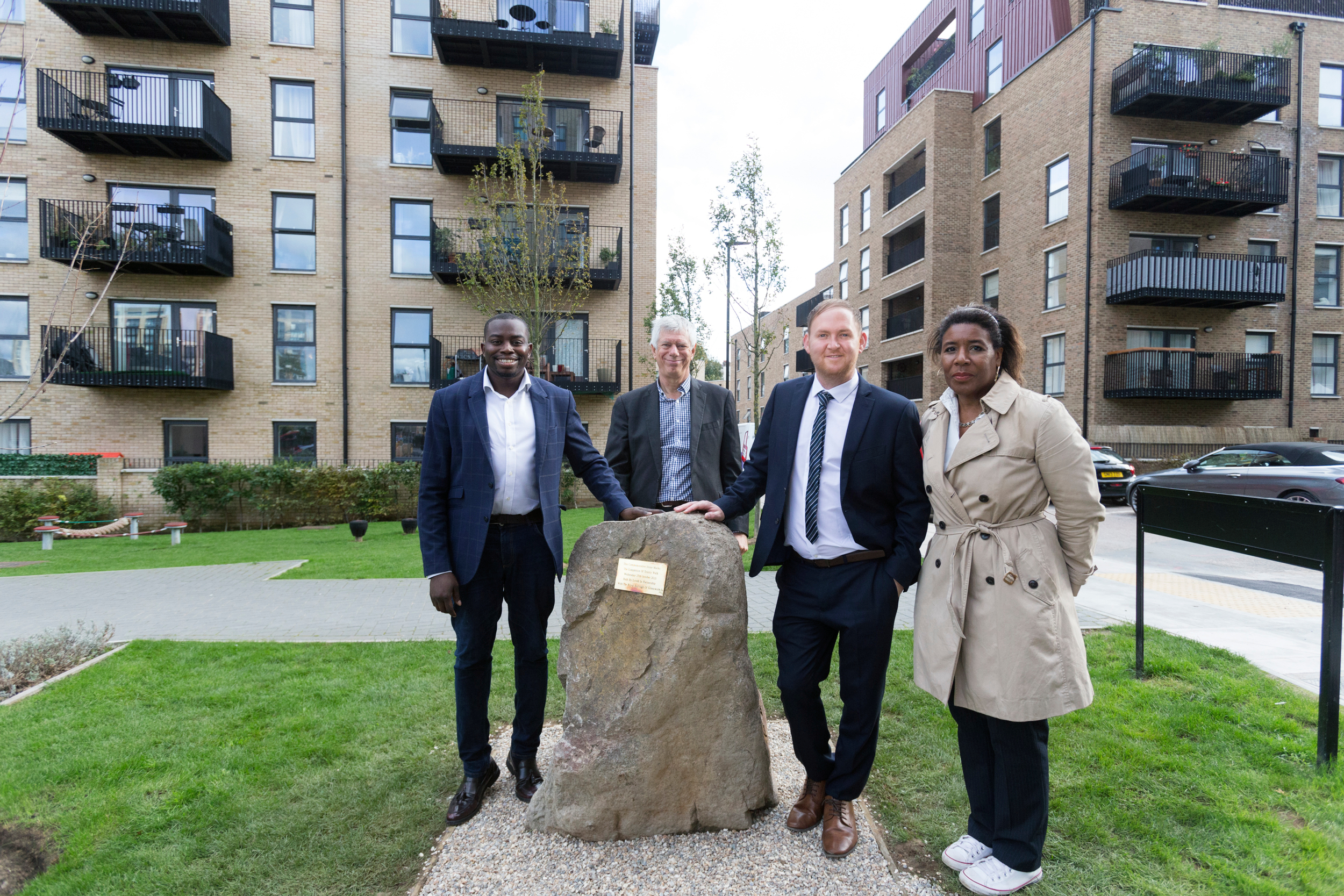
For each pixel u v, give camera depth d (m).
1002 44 22.73
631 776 2.48
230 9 16.53
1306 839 2.46
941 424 2.40
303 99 16.94
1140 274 17.20
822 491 2.53
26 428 16.22
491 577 2.80
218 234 15.99
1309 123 19.31
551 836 2.53
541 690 2.94
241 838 2.55
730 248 16.00
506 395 2.85
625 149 17.83
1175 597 6.46
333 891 2.27
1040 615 2.19
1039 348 20.08
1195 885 2.25
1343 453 10.67
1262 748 3.13
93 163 16.19
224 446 16.67
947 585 2.31
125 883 2.30
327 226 16.94
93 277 16.31
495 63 17.06
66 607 6.44
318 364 16.97
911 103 28.80
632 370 17.23
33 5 15.99
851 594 2.44
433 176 17.20
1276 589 6.88
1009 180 21.48
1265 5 20.23
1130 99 17.56
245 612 6.11
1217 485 12.09
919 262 24.41
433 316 17.25
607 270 16.77
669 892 2.22
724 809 2.55
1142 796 2.78
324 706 3.75
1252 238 18.92
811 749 2.53
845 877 2.31
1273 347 19.05
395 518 17.12
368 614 6.01
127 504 16.25
